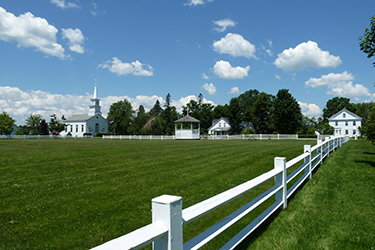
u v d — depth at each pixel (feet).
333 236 12.96
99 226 14.47
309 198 19.11
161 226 5.86
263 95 244.63
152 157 41.81
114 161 37.01
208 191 21.93
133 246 4.91
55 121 199.41
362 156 40.83
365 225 14.16
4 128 157.99
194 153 47.91
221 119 232.53
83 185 23.00
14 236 12.96
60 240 12.76
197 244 7.77
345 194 19.86
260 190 22.63
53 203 17.97
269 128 233.76
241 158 40.37
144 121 212.43
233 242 10.32
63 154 45.21
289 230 13.67
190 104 323.98
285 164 16.70
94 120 231.09
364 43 29.66
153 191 21.54
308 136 130.52
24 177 25.79
